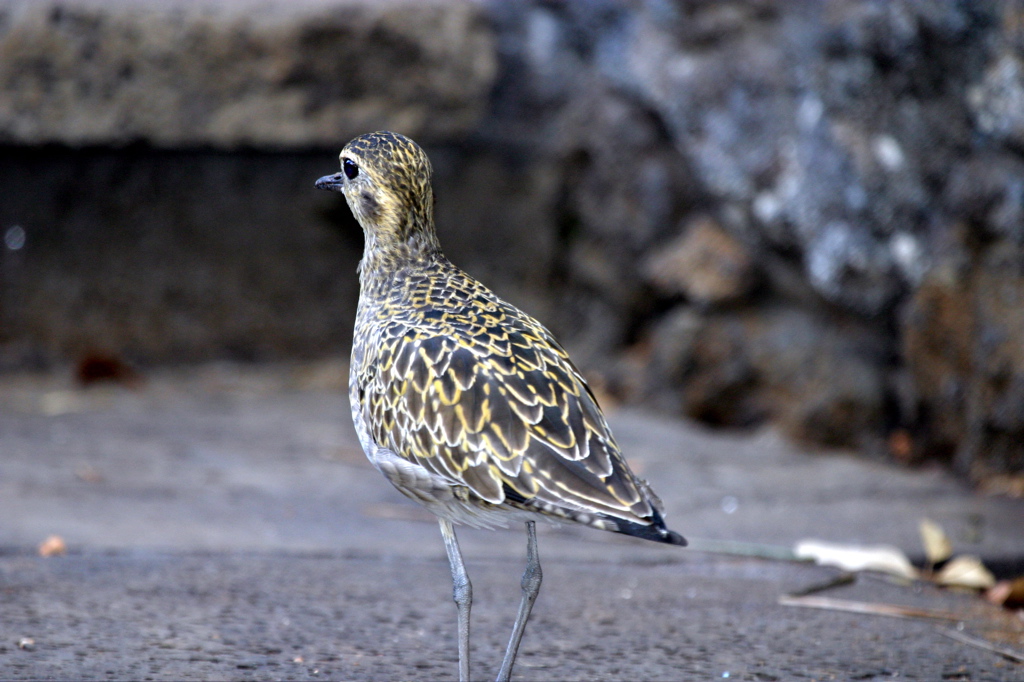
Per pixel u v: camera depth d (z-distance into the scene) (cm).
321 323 1507
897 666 695
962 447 1212
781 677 668
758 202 1305
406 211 712
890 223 1230
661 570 895
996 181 1169
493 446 596
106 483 1040
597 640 721
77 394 1386
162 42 1388
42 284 1444
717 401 1373
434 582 827
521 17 1507
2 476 1034
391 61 1436
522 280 1509
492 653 693
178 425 1277
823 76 1255
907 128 1217
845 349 1323
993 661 712
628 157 1431
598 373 1470
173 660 654
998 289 1176
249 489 1061
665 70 1368
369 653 684
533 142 1492
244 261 1482
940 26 1190
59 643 669
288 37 1406
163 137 1409
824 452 1311
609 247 1456
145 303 1468
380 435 644
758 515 1053
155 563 834
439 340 631
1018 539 994
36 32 1366
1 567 801
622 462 604
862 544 967
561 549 944
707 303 1370
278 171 1474
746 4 1341
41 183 1433
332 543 915
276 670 650
